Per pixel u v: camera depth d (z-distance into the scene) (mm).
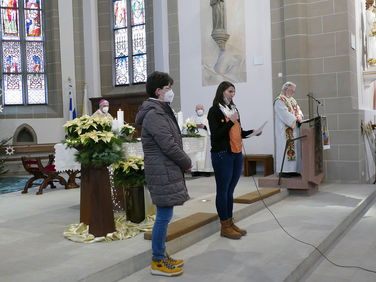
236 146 3973
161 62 10305
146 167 3029
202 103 9328
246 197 5523
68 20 12172
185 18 9445
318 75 8008
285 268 3330
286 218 5086
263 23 8586
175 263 3299
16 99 11992
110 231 3842
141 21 11734
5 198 6602
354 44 8086
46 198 6465
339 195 6516
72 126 3855
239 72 8875
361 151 7887
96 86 12133
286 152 6613
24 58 12070
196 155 6180
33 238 3980
